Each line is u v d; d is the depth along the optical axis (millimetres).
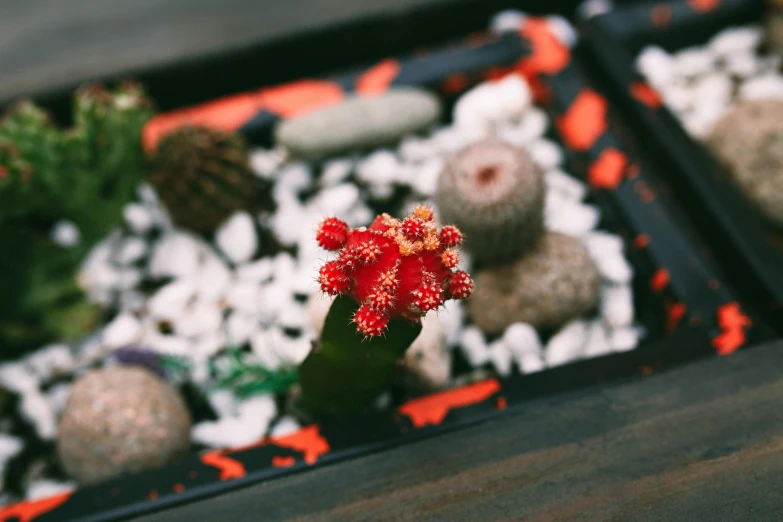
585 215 506
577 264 476
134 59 543
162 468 423
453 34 577
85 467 447
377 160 532
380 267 375
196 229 521
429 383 461
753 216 474
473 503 407
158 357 481
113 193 507
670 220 484
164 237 527
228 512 411
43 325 497
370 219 522
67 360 494
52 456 478
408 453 419
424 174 526
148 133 522
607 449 414
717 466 407
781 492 401
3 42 552
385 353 405
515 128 542
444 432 424
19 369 493
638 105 513
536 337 477
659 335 481
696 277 469
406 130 529
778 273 458
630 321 484
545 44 540
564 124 525
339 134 523
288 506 411
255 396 478
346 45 563
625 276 488
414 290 374
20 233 491
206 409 483
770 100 511
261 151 543
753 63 563
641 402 423
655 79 555
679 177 493
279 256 515
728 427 414
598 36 542
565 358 475
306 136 522
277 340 486
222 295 507
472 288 379
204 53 545
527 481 409
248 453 424
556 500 405
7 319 496
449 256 375
